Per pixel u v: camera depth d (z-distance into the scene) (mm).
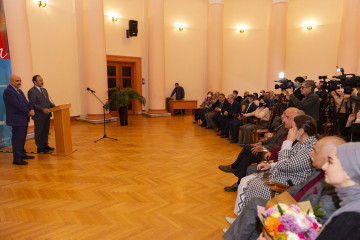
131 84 10125
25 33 5637
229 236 1800
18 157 3980
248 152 2992
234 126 5516
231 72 10930
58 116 4391
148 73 9695
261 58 10781
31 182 3275
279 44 9898
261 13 10586
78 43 8430
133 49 9805
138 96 7738
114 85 9688
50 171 3684
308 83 3594
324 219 1258
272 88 10133
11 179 3375
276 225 1128
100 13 7871
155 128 7258
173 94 10398
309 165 1962
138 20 9820
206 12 10781
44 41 7562
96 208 2605
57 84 7969
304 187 1730
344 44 8188
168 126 7602
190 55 10773
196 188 3121
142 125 7762
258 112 5184
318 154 1495
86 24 7859
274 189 1902
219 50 10180
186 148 5027
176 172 3666
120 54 9492
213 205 2695
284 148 2127
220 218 2438
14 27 5453
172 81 10594
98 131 6742
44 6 7398
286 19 9859
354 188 931
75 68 8422
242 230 1715
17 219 2383
